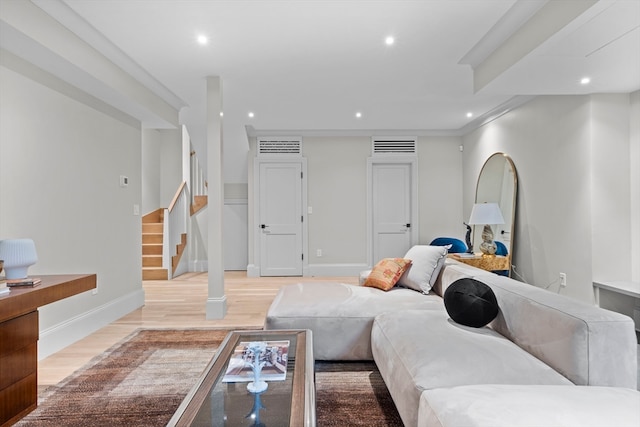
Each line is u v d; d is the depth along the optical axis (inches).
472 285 79.5
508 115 177.9
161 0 86.2
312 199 236.2
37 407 76.2
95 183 131.3
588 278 128.6
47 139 108.0
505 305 76.0
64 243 115.3
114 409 75.5
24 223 100.0
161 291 192.7
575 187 134.0
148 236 245.8
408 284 119.5
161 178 295.1
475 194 215.5
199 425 45.8
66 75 109.8
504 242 177.0
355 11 91.7
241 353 65.7
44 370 95.2
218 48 112.3
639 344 112.9
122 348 110.4
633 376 57.4
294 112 186.5
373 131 233.6
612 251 127.3
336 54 117.0
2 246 76.3
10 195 95.5
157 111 154.9
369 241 235.6
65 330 112.9
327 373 91.0
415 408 54.7
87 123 126.6
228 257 263.1
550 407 42.6
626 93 126.3
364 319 95.0
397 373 64.0
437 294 118.6
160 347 111.0
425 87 148.6
